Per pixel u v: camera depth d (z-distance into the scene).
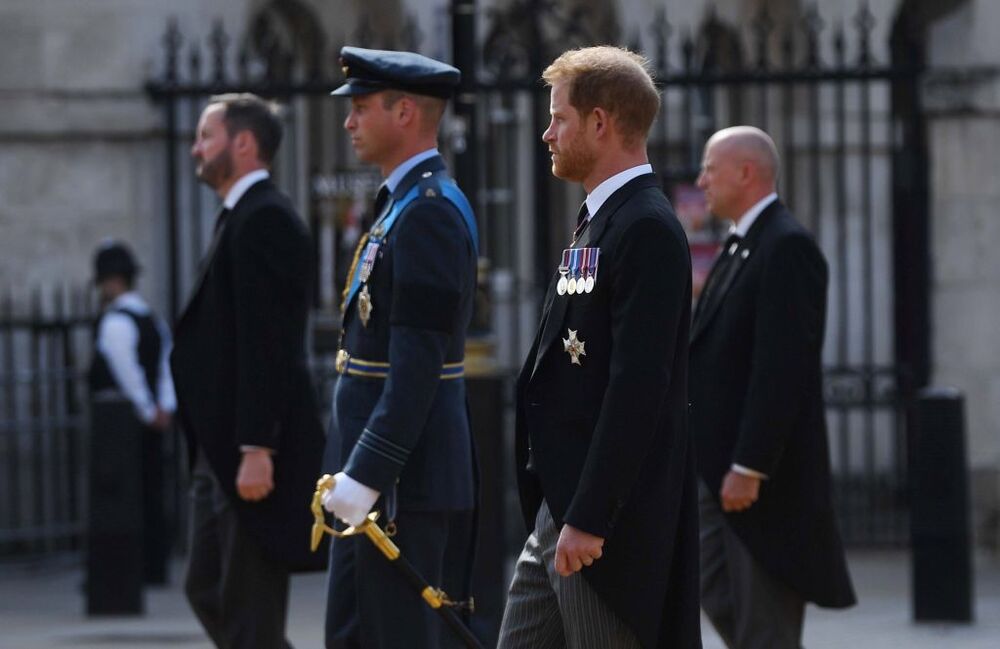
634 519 13.94
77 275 37.78
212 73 39.16
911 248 37.84
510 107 38.22
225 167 20.17
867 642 27.59
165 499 36.41
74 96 37.66
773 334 19.73
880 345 41.03
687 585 14.32
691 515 14.39
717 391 20.36
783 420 19.59
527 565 15.00
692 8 41.91
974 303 38.94
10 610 32.03
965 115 38.72
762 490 20.05
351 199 37.84
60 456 37.19
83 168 37.78
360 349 17.31
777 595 20.19
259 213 19.77
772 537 19.97
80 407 36.88
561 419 14.31
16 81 37.59
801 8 41.59
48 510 37.34
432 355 16.47
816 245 20.22
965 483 29.22
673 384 14.12
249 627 20.03
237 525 19.88
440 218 16.84
